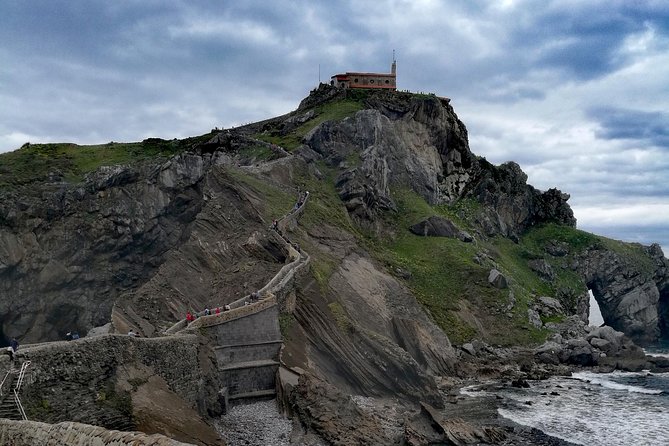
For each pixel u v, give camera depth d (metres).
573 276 135.50
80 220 111.06
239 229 77.50
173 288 65.56
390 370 58.12
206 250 72.81
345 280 74.56
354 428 42.72
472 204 134.50
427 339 74.81
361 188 108.25
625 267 142.12
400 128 130.75
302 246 77.44
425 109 135.00
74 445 19.42
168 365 36.88
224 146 130.62
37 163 121.69
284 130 135.12
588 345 88.19
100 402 29.84
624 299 140.75
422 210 116.06
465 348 80.88
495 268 107.00
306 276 64.62
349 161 115.56
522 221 146.38
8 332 105.75
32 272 107.06
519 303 98.56
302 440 40.16
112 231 111.62
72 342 30.19
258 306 49.66
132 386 32.12
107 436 18.77
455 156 138.12
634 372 83.31
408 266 96.38
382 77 151.38
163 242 114.00
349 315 65.12
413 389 57.91
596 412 57.19
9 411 25.30
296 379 46.78
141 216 113.00
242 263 69.31
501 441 46.62
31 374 26.98
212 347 45.16
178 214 115.75
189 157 116.81
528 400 62.34
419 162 127.44
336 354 56.09
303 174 107.75
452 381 70.81
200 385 40.38
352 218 105.12
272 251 72.94
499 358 82.00
